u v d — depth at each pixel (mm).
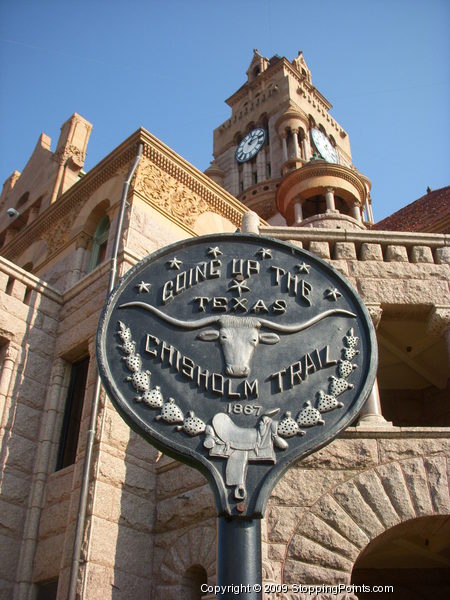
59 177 25094
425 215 21422
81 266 18656
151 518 12664
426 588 13641
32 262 21281
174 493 12648
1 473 13680
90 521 11781
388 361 15852
